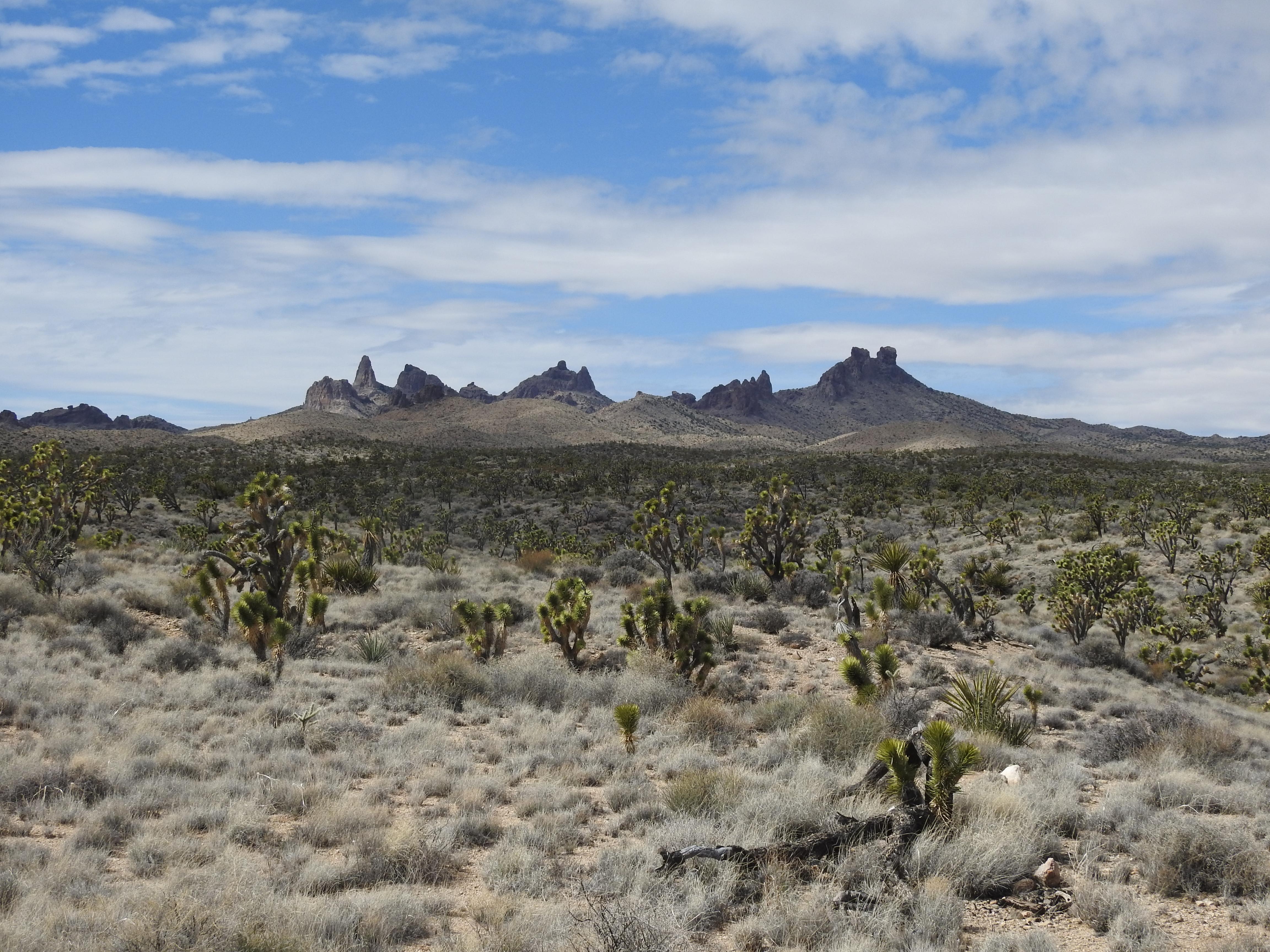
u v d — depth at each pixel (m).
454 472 122.31
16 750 9.61
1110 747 12.67
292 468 120.88
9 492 28.31
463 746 11.67
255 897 5.86
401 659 16.95
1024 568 58.19
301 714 12.15
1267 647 32.72
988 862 6.96
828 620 23.47
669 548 30.02
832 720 11.92
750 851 7.20
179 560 31.08
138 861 6.98
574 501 98.00
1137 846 7.70
